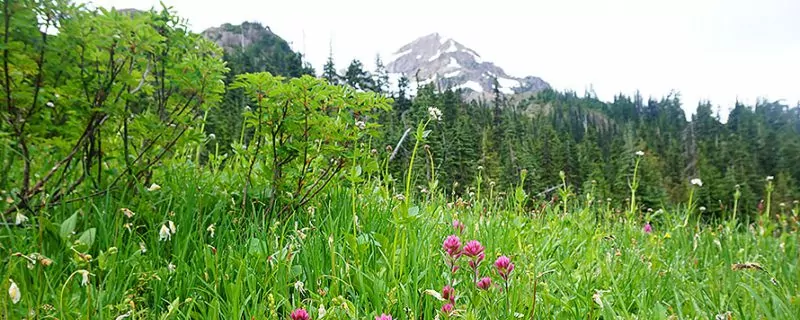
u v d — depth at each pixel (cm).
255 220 319
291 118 351
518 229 388
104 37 303
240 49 16288
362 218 380
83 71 325
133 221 294
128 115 333
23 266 228
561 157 7350
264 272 261
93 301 212
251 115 359
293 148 360
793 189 5916
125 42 309
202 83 353
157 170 393
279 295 238
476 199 554
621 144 13662
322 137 373
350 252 305
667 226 536
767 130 15225
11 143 311
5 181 304
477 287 236
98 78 321
